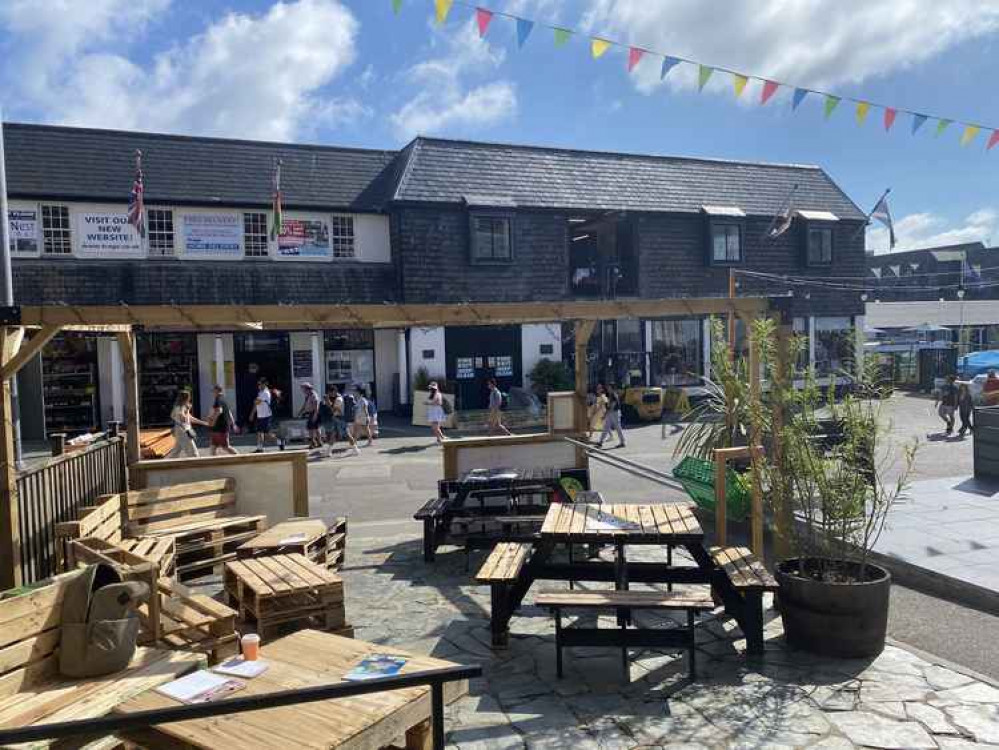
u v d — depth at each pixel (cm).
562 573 589
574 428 1013
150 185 2064
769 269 2711
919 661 518
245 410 2262
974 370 2758
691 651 491
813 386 606
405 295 2236
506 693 479
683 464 970
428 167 2345
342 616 557
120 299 1956
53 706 379
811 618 530
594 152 2669
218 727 311
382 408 2411
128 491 823
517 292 2370
